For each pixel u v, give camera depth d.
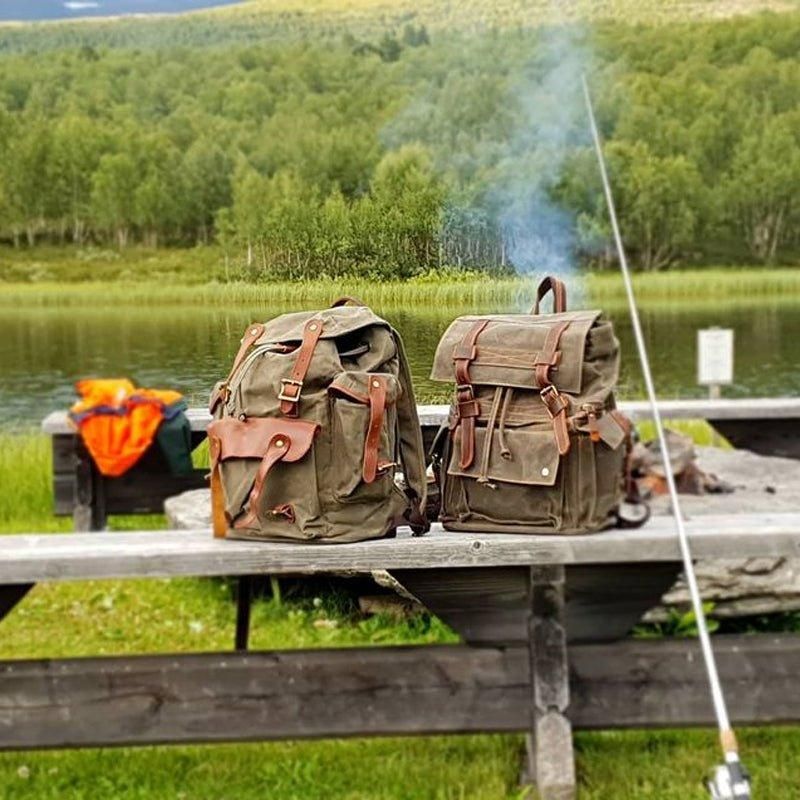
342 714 4.46
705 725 4.52
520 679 4.49
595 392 4.22
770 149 19.09
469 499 4.32
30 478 9.58
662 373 13.93
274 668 4.46
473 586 4.48
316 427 4.11
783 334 15.80
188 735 4.45
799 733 5.04
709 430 9.94
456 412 4.35
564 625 4.44
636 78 19.27
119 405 7.89
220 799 4.59
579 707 4.52
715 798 3.30
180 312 5.94
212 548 4.17
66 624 6.89
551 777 4.37
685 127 19.27
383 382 4.14
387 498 4.20
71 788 4.70
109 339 8.60
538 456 4.17
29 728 4.43
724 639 4.54
